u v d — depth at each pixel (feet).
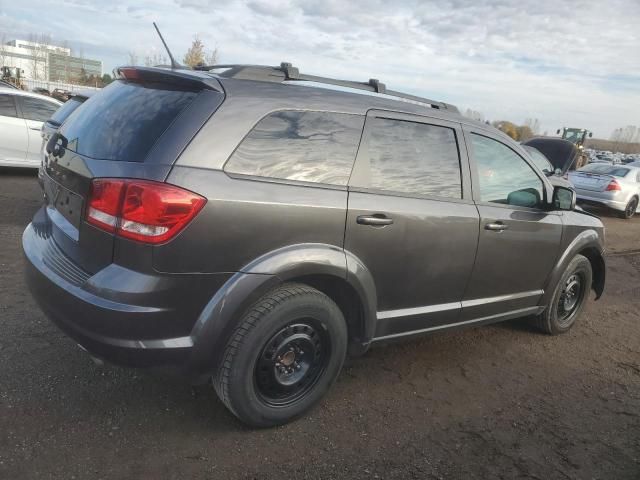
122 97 9.37
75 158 8.89
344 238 9.52
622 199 45.11
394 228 10.17
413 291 10.96
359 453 9.19
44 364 10.79
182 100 8.63
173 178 7.82
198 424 9.48
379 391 11.37
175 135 8.11
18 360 10.84
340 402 10.76
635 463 9.69
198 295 8.17
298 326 9.34
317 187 9.29
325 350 9.91
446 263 11.30
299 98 9.41
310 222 9.04
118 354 7.97
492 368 13.10
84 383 10.30
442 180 11.32
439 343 14.30
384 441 9.61
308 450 9.12
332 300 9.88
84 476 7.93
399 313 10.91
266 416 9.27
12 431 8.68
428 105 12.05
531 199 13.12
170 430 9.22
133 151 8.23
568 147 47.80
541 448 9.89
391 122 10.61
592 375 13.30
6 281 15.03
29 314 13.01
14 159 30.66
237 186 8.32
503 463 9.32
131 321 7.80
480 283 12.28
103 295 7.87
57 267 8.74
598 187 45.75
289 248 8.86
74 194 8.76
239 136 8.54
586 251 15.92
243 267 8.47
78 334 8.14
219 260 8.22
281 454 8.95
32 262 9.14
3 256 17.15
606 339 15.92
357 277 9.71
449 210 11.16
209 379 9.03
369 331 10.39
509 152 12.99
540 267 13.85
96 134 9.01
